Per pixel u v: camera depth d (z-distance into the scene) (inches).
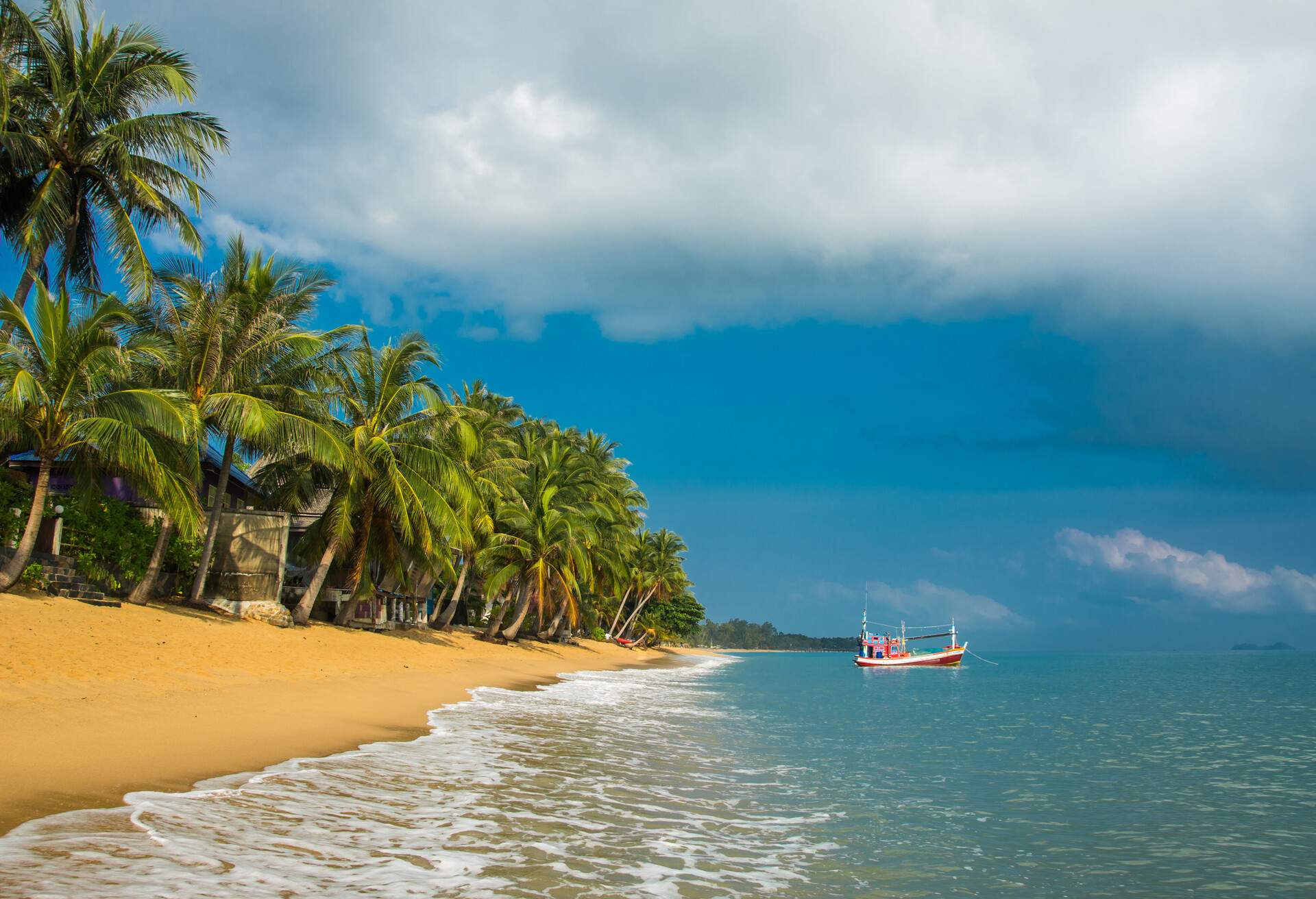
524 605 1759.4
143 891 209.0
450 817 328.5
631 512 2503.7
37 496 714.8
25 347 730.8
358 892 229.8
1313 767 613.3
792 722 883.4
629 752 558.3
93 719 418.3
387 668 909.8
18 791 290.4
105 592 832.9
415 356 1141.1
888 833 374.0
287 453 1008.2
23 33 842.2
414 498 1095.6
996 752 677.9
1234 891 303.6
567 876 266.1
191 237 943.0
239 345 920.9
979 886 299.0
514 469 1627.7
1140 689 1779.0
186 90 912.3
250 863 243.0
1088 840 377.4
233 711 508.1
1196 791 510.3
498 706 764.0
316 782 363.3
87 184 914.1
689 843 328.2
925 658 3302.2
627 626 3405.5
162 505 786.8
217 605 963.3
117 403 752.3
